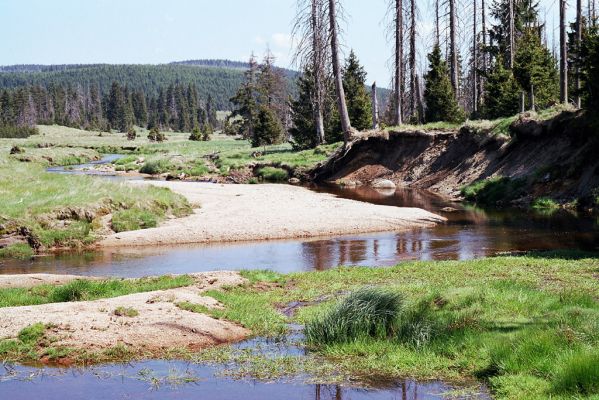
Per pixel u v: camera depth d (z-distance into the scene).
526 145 35.03
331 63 45.81
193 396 8.15
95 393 8.28
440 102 51.62
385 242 22.59
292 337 11.09
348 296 11.29
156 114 192.12
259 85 95.00
